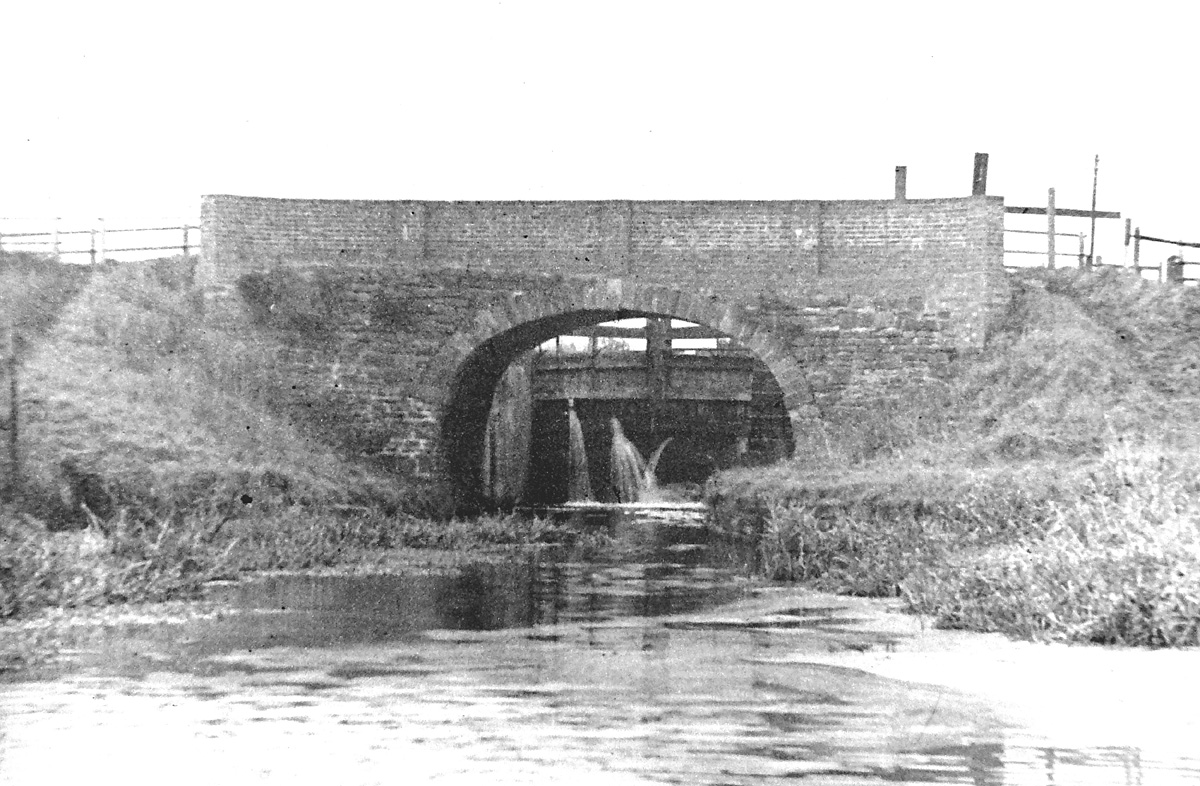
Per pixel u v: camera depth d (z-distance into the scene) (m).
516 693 11.93
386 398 34.28
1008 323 33.31
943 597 17.84
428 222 34.34
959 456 29.97
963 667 13.48
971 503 22.39
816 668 13.45
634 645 15.05
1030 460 28.55
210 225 34.47
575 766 9.20
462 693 11.91
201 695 11.79
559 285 34.03
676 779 8.88
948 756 9.55
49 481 25.42
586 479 55.50
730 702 11.55
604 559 26.94
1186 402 31.44
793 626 16.84
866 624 17.03
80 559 19.77
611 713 11.04
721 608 18.70
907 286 33.41
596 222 34.00
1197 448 26.64
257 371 34.19
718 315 33.72
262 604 18.83
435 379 34.19
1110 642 15.14
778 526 24.72
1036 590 16.48
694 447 56.03
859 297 33.47
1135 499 19.12
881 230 33.53
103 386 30.75
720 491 35.41
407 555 27.06
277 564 24.25
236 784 8.77
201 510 26.50
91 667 13.34
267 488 28.88
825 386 33.53
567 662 13.76
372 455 34.25
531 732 10.27
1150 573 15.82
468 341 34.19
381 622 16.95
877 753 9.64
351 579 22.55
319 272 34.34
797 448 33.56
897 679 12.79
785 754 9.58
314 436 34.09
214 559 23.03
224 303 34.34
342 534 28.05
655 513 47.59
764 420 45.75
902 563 20.59
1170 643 14.92
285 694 11.85
